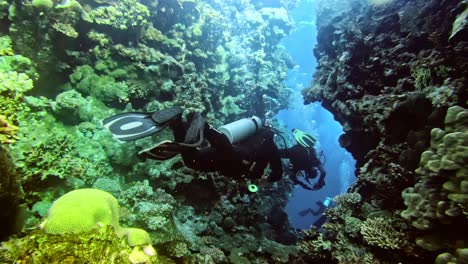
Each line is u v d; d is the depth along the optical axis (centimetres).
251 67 1138
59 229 203
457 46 513
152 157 240
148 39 768
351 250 455
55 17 593
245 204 788
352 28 781
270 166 362
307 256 538
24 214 305
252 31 1205
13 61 532
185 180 670
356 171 831
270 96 1154
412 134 486
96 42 689
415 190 404
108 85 663
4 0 582
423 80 546
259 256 636
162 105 711
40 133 453
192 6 875
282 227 999
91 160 530
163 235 461
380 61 677
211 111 870
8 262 199
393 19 693
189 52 876
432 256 357
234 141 324
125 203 496
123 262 219
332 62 907
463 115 378
